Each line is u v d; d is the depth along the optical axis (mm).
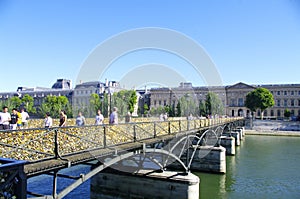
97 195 13711
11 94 87375
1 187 3656
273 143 41375
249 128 65875
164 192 12617
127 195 13164
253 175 20359
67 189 7168
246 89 91125
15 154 6379
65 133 7008
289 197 15156
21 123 11734
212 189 16672
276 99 92500
